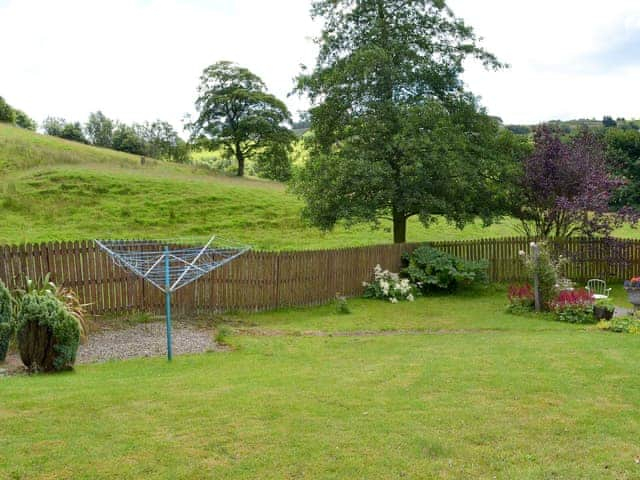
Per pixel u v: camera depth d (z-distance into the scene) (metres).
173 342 11.52
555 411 6.25
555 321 14.35
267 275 15.93
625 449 5.25
